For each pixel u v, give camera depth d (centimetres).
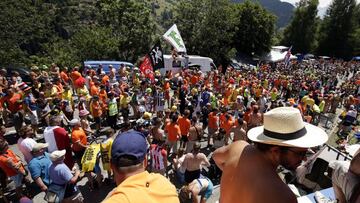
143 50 4256
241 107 1483
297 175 555
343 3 7825
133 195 145
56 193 582
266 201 155
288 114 175
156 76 1834
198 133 1025
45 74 1390
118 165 155
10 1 4288
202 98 1452
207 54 4097
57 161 583
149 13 4369
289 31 8169
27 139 725
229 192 185
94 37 4050
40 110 1100
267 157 176
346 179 276
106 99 1259
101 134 1141
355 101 2034
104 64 1966
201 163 750
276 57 5147
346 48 7950
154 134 862
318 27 8275
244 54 5153
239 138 1002
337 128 1722
